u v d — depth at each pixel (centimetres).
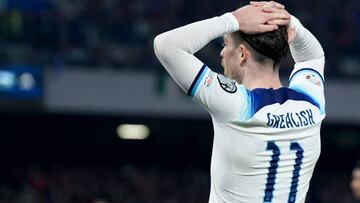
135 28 6844
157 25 6931
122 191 7375
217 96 951
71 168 7650
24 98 6519
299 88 1017
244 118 955
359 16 7156
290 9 7188
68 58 6656
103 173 7481
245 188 973
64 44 6638
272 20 965
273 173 974
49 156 8088
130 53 6819
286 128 973
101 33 6769
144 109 6831
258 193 974
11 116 7694
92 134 8088
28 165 7956
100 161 8169
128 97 6788
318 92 1025
